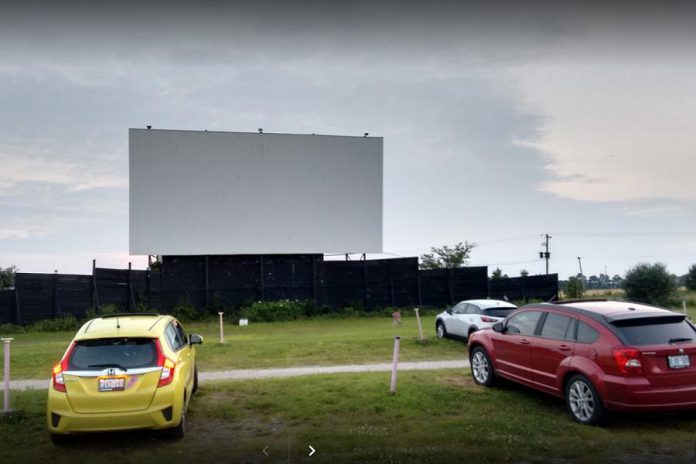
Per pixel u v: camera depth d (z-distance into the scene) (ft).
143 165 123.24
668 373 26.96
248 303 119.03
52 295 102.22
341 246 132.16
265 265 124.47
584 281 157.48
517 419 29.71
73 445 27.14
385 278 127.54
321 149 132.26
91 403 26.02
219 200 126.31
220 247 125.49
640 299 127.65
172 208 124.06
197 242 124.47
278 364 52.11
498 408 32.30
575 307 31.55
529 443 25.40
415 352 58.49
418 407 32.48
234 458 24.43
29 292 100.58
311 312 118.52
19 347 68.69
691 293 144.56
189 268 120.57
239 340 71.82
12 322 99.76
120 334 27.53
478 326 59.52
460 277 130.21
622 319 28.68
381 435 27.09
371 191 134.51
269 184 129.18
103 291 107.45
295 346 62.03
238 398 35.32
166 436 27.68
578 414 29.25
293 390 37.01
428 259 194.70
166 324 31.50
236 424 30.07
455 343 63.21
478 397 34.63
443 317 66.33
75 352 27.12
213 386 38.70
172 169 124.57
